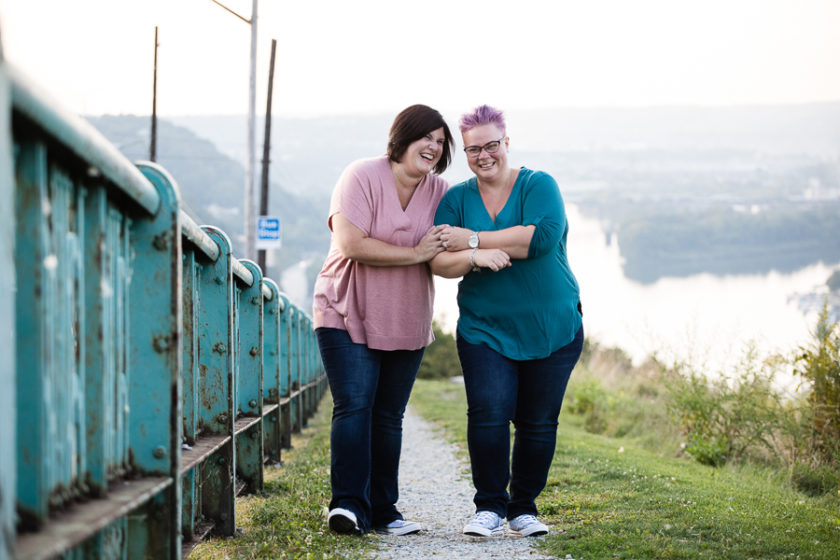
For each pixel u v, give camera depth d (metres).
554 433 4.57
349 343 4.45
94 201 2.39
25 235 1.92
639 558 3.69
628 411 13.91
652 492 5.62
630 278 157.75
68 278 2.21
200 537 3.95
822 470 8.05
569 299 4.50
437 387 23.16
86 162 2.14
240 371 5.71
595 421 14.06
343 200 4.39
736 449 9.40
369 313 4.42
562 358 4.49
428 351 31.11
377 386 4.63
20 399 1.94
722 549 3.84
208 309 4.41
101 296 2.42
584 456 7.82
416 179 4.50
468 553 3.95
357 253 4.34
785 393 9.28
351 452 4.38
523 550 4.00
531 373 4.49
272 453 7.71
